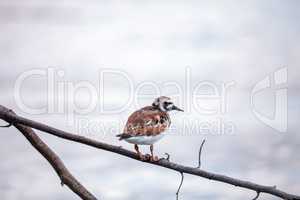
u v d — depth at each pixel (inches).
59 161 411.2
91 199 405.1
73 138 402.3
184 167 415.2
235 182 410.6
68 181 406.3
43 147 408.8
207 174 411.8
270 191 407.5
